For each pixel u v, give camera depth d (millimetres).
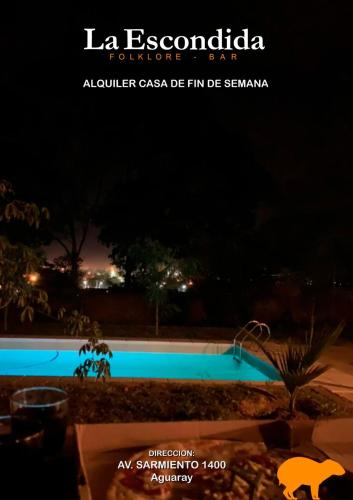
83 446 2875
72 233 15125
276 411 4148
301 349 4188
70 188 14859
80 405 4117
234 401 4320
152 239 11953
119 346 9203
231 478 2410
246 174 13609
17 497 1611
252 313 13281
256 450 2801
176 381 5191
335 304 13031
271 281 13812
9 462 1629
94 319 13227
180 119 13344
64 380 5039
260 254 13727
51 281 14672
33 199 13336
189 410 3982
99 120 13719
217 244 13609
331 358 7742
